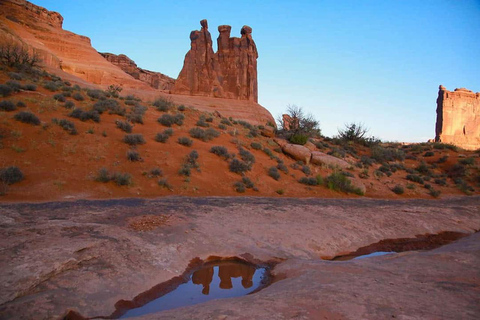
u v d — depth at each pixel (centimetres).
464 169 3791
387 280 631
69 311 493
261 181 2073
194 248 866
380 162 3816
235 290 667
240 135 3005
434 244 1246
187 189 1644
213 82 7231
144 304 582
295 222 1201
